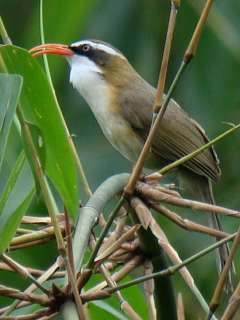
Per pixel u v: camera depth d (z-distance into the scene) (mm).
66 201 6910
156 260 7145
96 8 13141
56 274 7125
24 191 6539
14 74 6227
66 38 11453
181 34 12727
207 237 12172
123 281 8258
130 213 7051
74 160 6918
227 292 8609
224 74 12711
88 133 13828
